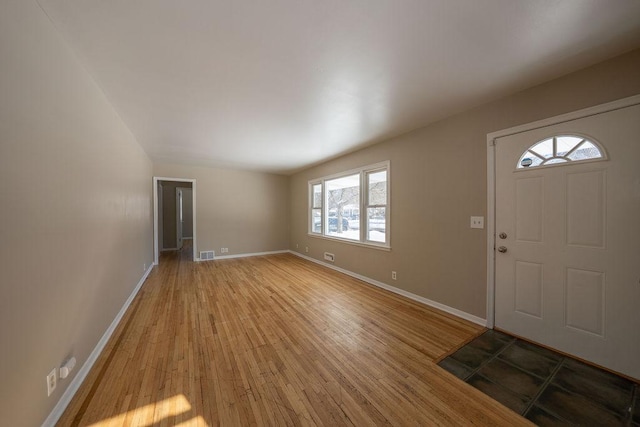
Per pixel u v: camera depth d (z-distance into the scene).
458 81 2.04
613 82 1.73
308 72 1.91
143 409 1.44
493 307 2.43
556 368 1.81
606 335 1.78
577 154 1.90
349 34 1.50
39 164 1.25
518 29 1.45
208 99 2.34
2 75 1.00
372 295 3.39
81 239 1.71
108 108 2.34
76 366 1.62
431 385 1.65
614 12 1.32
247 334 2.32
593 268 1.84
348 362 1.90
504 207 2.33
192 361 1.90
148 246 4.75
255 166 5.76
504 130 2.31
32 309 1.17
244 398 1.53
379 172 3.90
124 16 1.33
